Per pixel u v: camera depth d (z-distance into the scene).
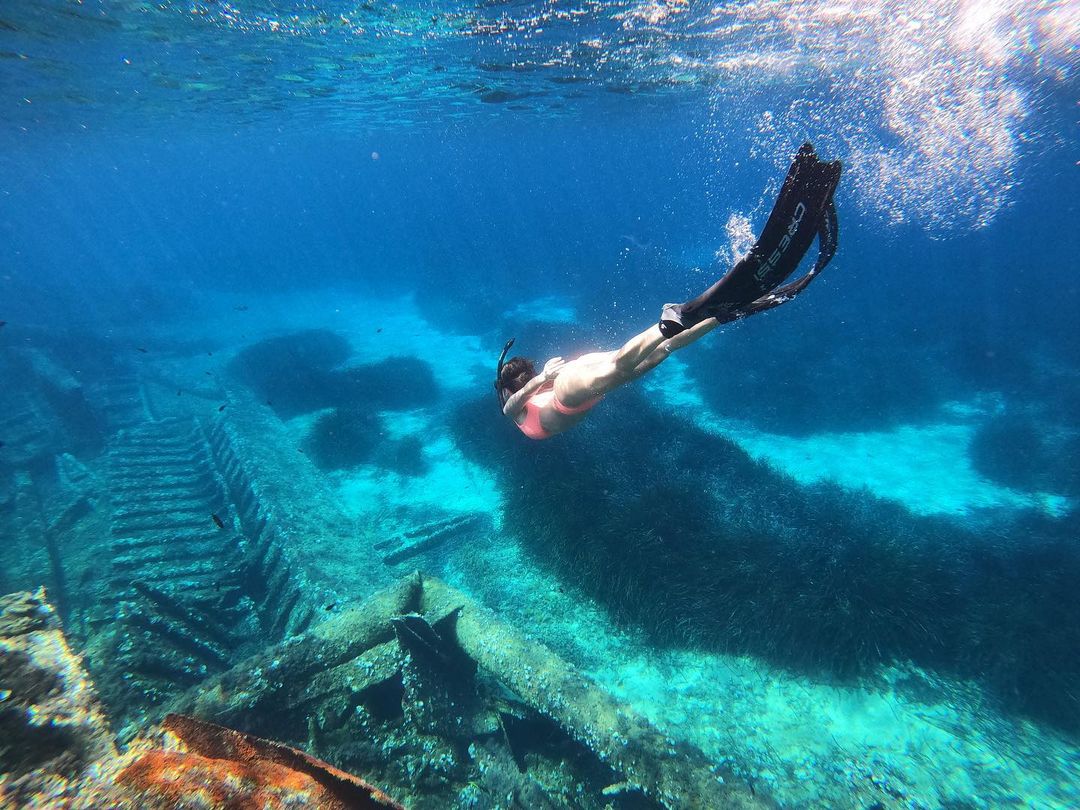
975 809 6.04
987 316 22.25
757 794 4.78
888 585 8.22
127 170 56.78
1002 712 6.95
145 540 10.60
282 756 1.23
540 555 10.38
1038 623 7.54
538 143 48.78
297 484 11.70
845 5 11.16
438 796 5.14
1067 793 6.10
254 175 96.19
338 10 9.89
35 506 11.64
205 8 9.49
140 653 7.16
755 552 9.16
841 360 18.86
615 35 12.47
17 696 1.21
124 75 14.16
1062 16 12.10
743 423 16.34
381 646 5.91
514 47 12.99
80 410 16.20
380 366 21.59
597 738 5.16
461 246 46.91
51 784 1.04
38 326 25.80
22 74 13.38
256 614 8.74
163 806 1.01
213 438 14.83
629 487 11.18
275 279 49.00
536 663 5.78
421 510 12.80
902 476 13.30
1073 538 9.89
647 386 18.78
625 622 8.73
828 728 7.03
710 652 8.16
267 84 16.56
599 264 33.91
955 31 13.12
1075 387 15.69
